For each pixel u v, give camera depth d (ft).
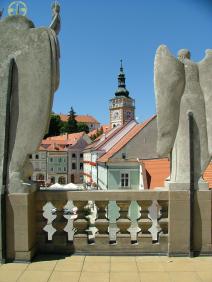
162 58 19.02
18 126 18.48
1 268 17.53
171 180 19.52
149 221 19.24
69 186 77.66
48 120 18.80
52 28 19.49
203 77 19.29
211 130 19.19
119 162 119.75
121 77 358.84
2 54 18.45
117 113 353.72
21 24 18.42
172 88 19.02
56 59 18.58
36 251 19.35
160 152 19.36
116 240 19.33
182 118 19.15
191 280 16.20
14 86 18.45
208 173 52.90
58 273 16.96
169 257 18.97
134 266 17.80
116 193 19.16
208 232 19.03
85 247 19.36
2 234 18.06
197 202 19.02
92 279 16.29
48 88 18.39
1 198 18.03
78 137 296.30
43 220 19.66
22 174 18.49
